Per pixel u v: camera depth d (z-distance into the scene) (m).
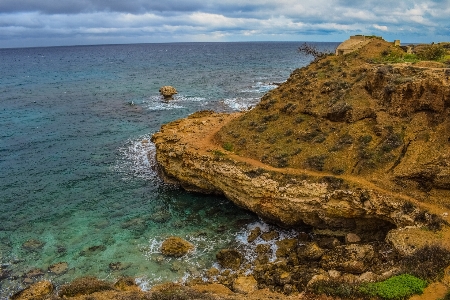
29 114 70.12
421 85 32.06
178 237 30.94
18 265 28.61
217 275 27.12
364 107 35.41
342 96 37.59
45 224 34.25
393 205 27.14
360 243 27.80
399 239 24.30
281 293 23.84
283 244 29.94
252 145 37.47
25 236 32.38
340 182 29.84
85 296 22.62
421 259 22.20
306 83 42.22
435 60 41.16
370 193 28.25
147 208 37.09
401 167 29.38
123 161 48.44
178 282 26.41
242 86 100.75
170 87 90.12
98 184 42.12
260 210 32.91
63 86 102.62
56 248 30.70
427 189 27.97
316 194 29.62
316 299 21.95
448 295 19.45
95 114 71.31
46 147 53.03
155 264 28.64
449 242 23.23
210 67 154.50
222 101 81.31
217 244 31.00
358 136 33.47
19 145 53.44
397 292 20.30
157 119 67.94
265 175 32.38
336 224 29.83
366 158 31.31
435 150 28.97
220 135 41.34
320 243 28.89
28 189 40.72
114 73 135.62
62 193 40.00
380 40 48.62
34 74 134.00
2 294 25.67
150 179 43.31
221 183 35.53
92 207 37.28
